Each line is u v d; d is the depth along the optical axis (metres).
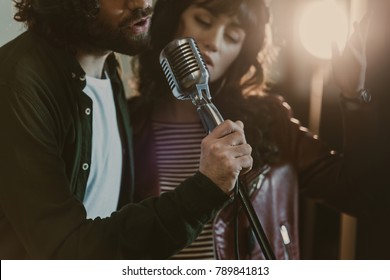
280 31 3.26
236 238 1.67
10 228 1.70
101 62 1.93
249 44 2.39
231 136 1.57
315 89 3.17
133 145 2.36
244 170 1.59
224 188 1.57
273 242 2.37
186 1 2.29
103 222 1.60
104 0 1.74
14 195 1.59
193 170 2.35
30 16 1.82
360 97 2.21
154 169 2.36
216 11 2.26
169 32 2.35
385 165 2.36
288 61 3.35
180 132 2.38
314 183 2.49
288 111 2.54
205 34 2.28
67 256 1.56
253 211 1.60
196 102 1.63
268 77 2.65
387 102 2.45
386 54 2.48
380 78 2.45
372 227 2.59
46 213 1.58
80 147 1.80
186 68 1.62
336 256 3.15
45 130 1.63
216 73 2.33
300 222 3.29
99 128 1.92
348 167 2.32
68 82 1.77
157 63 2.38
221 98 2.44
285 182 2.43
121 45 1.78
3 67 1.67
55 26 1.78
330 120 3.10
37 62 1.72
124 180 2.09
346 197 2.42
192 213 1.58
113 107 2.02
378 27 2.50
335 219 3.16
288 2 3.25
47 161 1.61
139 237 1.58
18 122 1.59
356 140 2.28
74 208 1.60
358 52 2.16
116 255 1.57
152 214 1.59
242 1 2.26
